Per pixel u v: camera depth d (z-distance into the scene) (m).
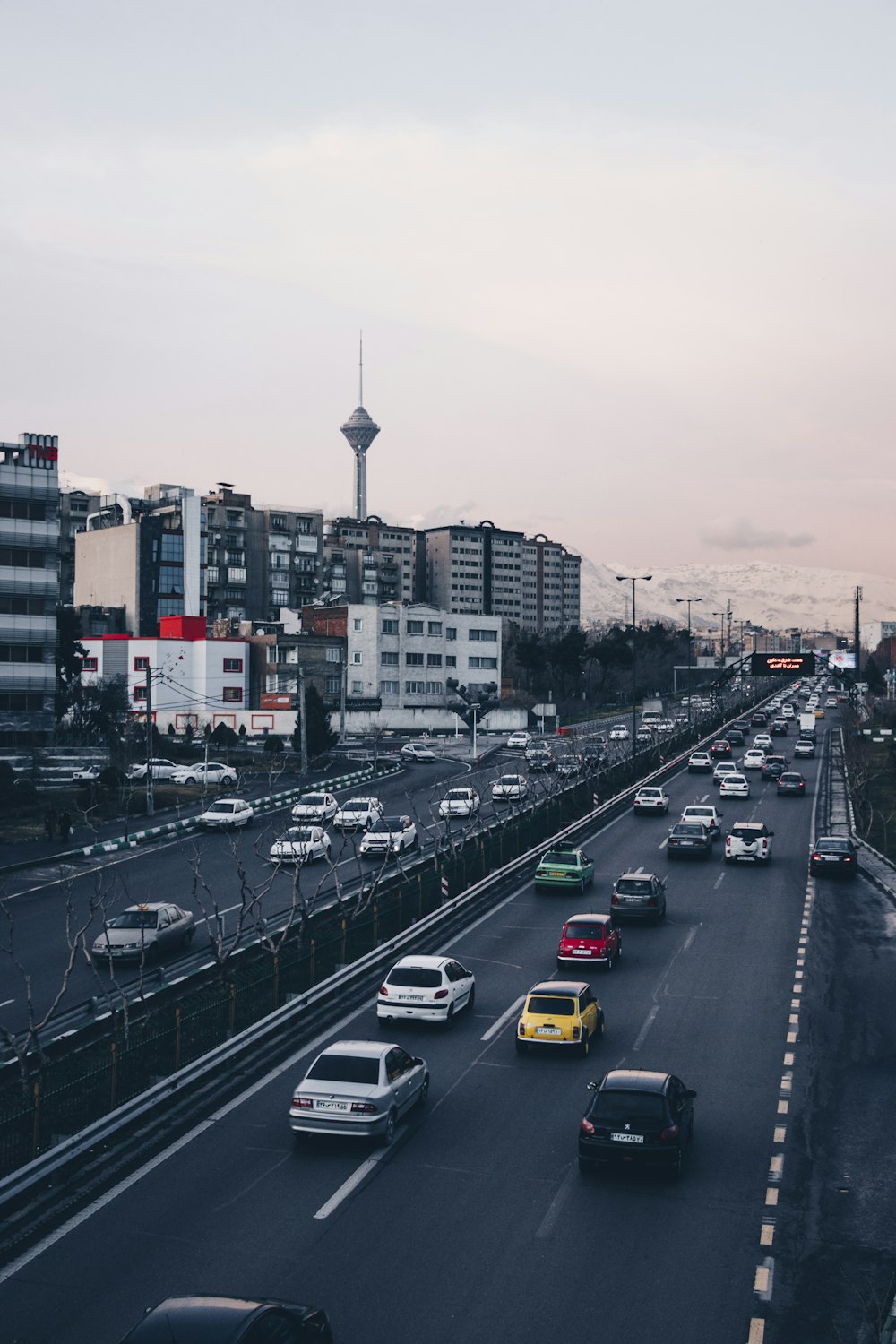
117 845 58.44
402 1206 18.72
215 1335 12.05
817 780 89.75
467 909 45.38
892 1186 19.70
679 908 45.50
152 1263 16.67
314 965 33.44
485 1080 25.39
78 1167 20.25
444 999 28.98
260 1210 18.48
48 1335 14.68
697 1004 31.55
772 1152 21.25
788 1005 31.44
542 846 57.66
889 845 59.69
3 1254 16.97
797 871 53.66
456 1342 14.61
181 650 124.31
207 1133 21.98
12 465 88.94
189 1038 25.80
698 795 82.06
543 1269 16.61
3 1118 20.73
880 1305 15.61
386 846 51.16
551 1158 20.91
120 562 159.00
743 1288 16.12
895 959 36.66
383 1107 21.09
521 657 186.12
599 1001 32.00
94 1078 22.38
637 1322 15.16
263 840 60.44
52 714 90.88
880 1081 25.22
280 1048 27.27
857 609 129.12
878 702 152.00
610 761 92.00
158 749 96.44
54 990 31.98
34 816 67.50
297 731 101.50
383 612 143.88
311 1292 15.86
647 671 195.75
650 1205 18.88
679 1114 20.33
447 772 94.75
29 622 89.50
